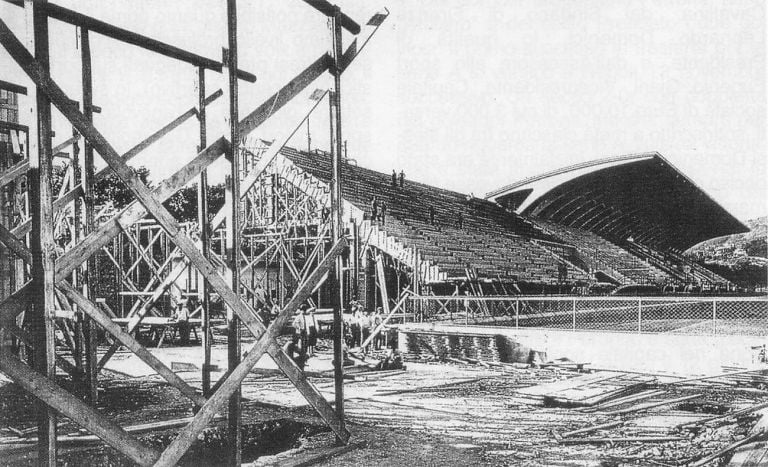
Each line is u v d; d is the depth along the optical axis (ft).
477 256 104.37
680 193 167.02
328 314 83.46
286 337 72.18
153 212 17.81
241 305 20.95
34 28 15.94
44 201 16.30
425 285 85.30
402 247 85.56
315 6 25.29
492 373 52.16
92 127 16.65
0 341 15.49
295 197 101.35
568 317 90.68
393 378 49.57
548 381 47.93
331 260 25.73
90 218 29.14
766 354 48.01
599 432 30.66
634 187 165.99
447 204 140.26
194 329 78.95
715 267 228.63
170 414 33.50
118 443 16.92
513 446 27.68
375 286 88.38
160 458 17.79
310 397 24.63
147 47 27.27
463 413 35.24
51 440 16.08
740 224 195.21
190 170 19.88
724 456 25.89
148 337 79.51
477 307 95.09
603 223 188.03
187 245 18.88
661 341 52.08
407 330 66.33
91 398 28.86
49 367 16.17
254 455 29.96
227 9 21.22
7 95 41.06
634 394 41.55
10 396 35.19
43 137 16.16
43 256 16.20
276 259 104.78
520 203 163.84
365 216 90.84
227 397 20.15
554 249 144.15
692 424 32.45
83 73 28.55
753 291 178.70
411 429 30.96
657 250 210.18
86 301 19.49
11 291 34.91
